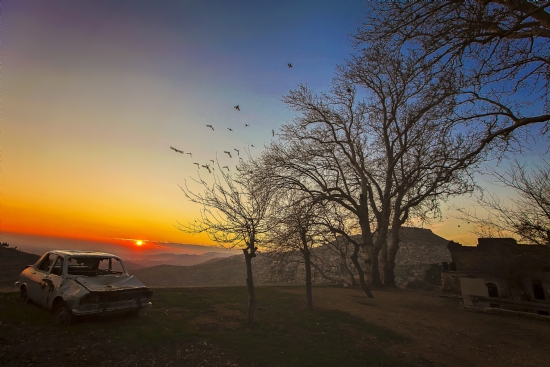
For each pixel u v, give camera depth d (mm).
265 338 8312
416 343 9375
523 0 7109
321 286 25000
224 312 10773
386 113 24266
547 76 9047
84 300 7070
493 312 15078
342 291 21531
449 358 8180
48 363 5188
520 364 7934
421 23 7840
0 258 15938
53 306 7578
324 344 8383
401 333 10430
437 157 13953
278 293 17578
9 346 5613
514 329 11898
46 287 7949
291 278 15555
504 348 9336
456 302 18625
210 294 14492
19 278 9070
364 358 7508
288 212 13875
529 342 10078
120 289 7668
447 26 7828
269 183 19328
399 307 15828
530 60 8836
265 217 10398
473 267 24234
